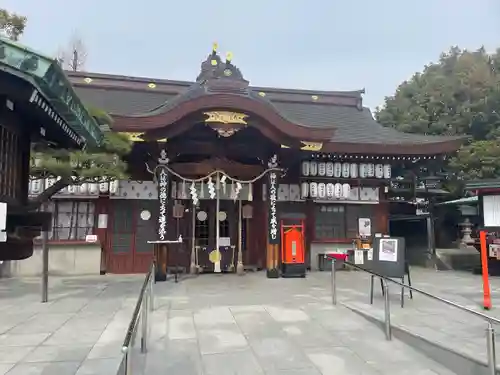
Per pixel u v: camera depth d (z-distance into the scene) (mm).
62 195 13906
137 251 14500
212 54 15586
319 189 15547
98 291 10797
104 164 10375
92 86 18188
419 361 6012
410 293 9578
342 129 17656
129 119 11945
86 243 14180
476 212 19766
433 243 17703
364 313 8070
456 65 31234
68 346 6117
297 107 19906
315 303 9242
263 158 14352
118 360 5523
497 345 6035
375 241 9461
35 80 2973
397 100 31406
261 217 15523
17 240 4188
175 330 7129
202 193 13938
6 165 3922
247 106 12477
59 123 4152
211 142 14000
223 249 14453
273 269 13586
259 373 5477
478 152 21922
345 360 5965
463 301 9492
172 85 18938
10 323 7441
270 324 7539
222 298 9812
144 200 14672
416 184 18047
